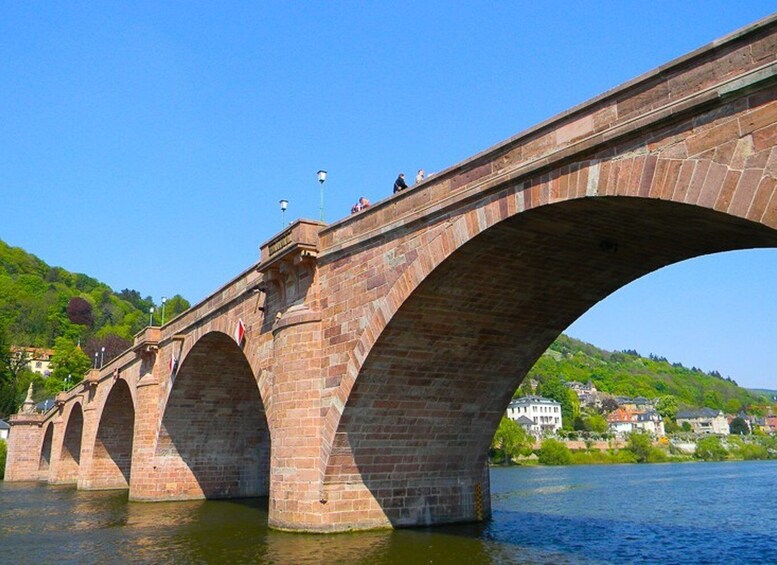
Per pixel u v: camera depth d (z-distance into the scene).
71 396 88.38
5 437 135.88
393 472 31.52
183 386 50.09
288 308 32.78
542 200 20.14
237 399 52.44
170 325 52.22
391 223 26.38
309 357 30.27
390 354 27.86
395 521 31.31
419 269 24.86
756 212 14.89
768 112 14.91
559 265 25.16
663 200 16.92
